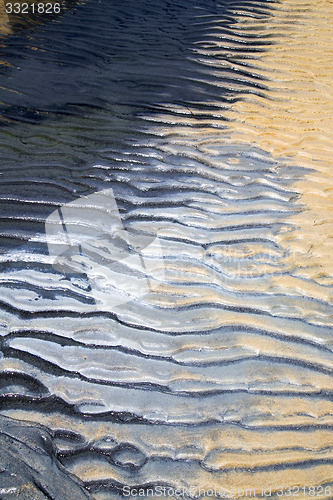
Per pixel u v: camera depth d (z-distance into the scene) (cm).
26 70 538
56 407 241
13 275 301
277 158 404
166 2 699
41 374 253
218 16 640
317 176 385
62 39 604
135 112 464
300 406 240
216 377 252
